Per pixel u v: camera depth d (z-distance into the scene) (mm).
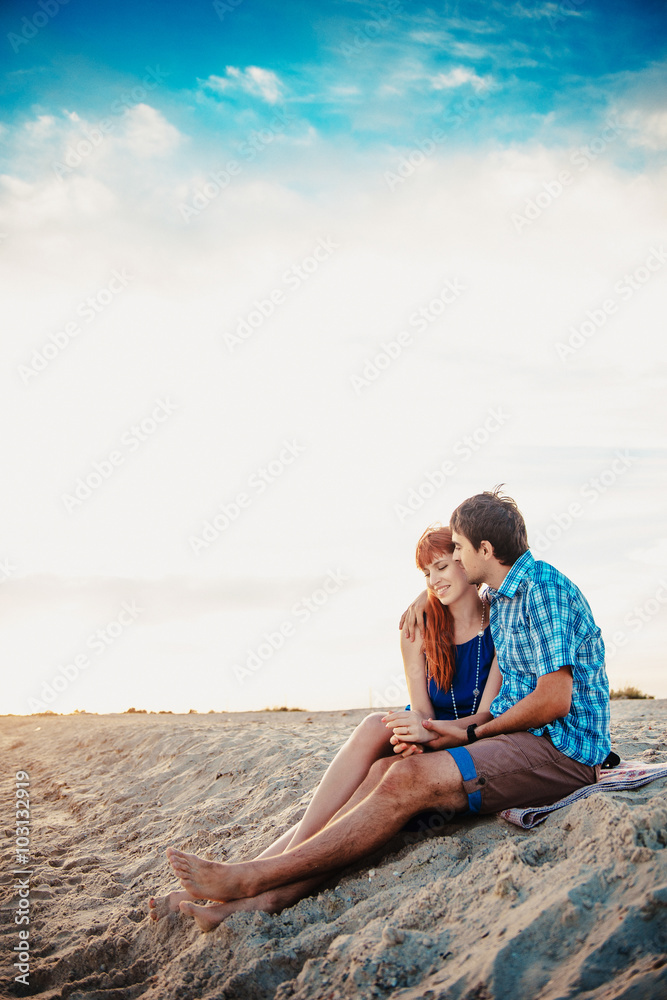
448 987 2125
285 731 7547
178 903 3254
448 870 2803
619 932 2041
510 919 2305
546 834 2729
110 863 4555
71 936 3436
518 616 3076
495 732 2984
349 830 2836
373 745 3221
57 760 8898
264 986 2547
